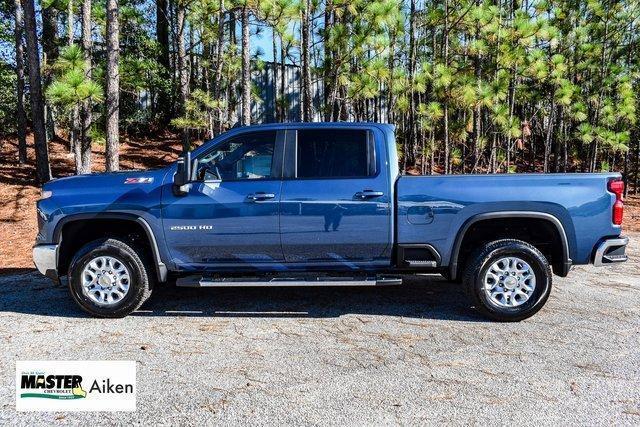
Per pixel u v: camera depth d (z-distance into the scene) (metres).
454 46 12.66
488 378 3.40
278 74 21.27
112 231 5.07
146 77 16.38
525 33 11.36
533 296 4.51
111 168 9.90
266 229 4.58
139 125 19.20
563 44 14.38
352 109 16.44
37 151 12.57
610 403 3.05
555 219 4.46
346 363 3.67
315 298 5.40
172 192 4.63
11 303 5.26
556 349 3.90
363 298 5.39
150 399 3.15
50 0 11.85
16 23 14.11
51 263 4.71
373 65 10.74
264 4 9.41
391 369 3.56
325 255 4.68
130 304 4.66
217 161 4.77
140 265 4.67
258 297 5.45
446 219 4.52
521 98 15.22
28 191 11.93
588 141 13.83
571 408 3.00
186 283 4.59
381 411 2.97
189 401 3.11
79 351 3.93
